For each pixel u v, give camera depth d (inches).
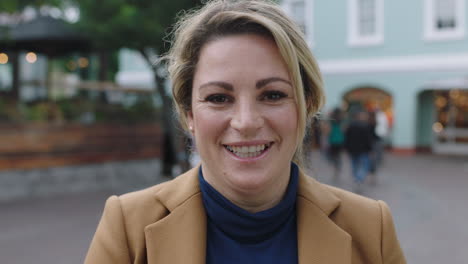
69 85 388.5
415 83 626.5
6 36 351.3
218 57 43.9
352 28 663.1
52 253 197.3
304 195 53.0
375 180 390.6
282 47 43.0
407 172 455.2
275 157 45.1
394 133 645.3
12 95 386.3
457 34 593.6
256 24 43.6
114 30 309.1
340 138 394.0
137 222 51.3
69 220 258.2
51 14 384.5
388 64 642.2
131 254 50.4
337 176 399.9
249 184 44.3
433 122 656.4
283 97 44.9
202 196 51.8
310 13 690.8
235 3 46.4
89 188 363.9
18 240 217.0
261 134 43.8
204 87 44.6
